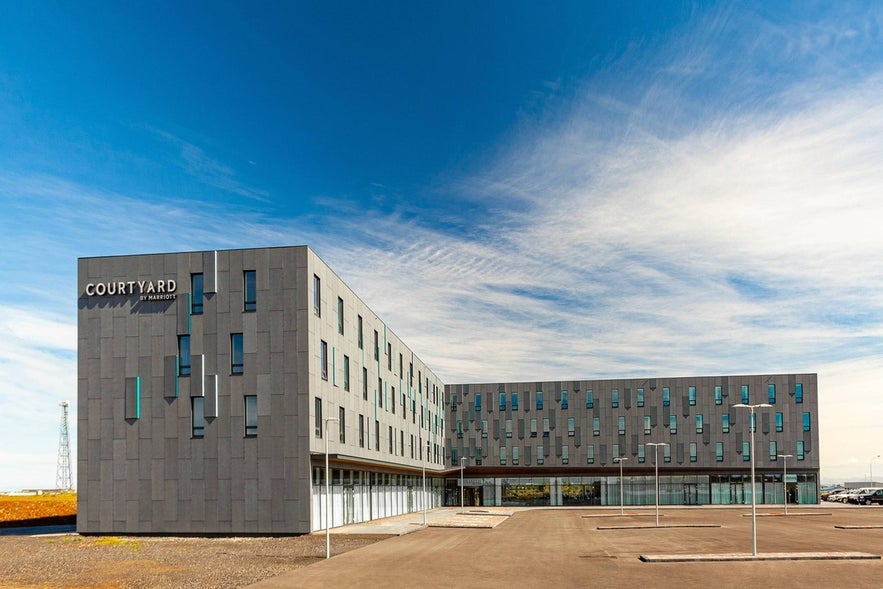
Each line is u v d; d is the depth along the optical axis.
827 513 80.06
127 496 48.72
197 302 49.94
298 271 49.34
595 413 111.69
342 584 26.98
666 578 28.81
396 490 77.62
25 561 35.00
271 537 46.47
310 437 48.19
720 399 108.50
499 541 44.38
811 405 106.56
